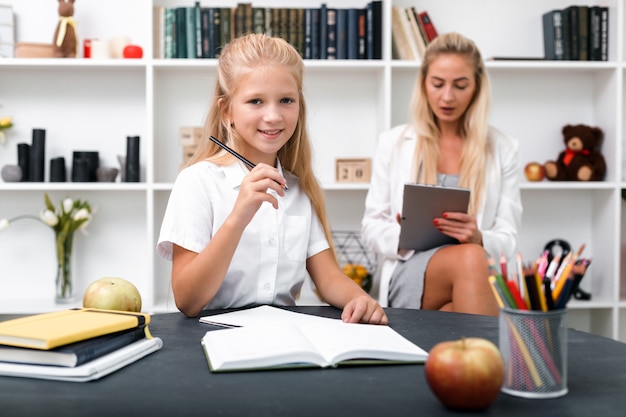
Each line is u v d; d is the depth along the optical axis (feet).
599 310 9.50
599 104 9.43
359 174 8.92
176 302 4.37
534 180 9.21
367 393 2.67
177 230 4.65
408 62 8.71
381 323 3.92
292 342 3.14
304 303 8.77
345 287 4.77
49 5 9.12
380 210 7.57
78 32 9.18
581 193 9.73
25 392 2.68
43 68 9.03
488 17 9.52
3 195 9.24
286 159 5.28
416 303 6.42
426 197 6.35
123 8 9.21
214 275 4.23
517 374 2.66
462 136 7.68
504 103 9.59
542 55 9.59
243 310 4.34
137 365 3.08
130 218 9.37
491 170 7.46
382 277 7.24
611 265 9.13
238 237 4.24
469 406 2.46
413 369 3.02
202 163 5.00
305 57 8.82
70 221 8.68
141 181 9.34
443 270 6.16
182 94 9.30
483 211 7.27
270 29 8.75
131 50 8.68
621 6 8.90
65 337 2.94
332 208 9.54
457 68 7.23
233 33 8.73
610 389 2.74
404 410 2.48
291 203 5.16
